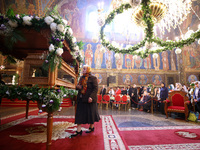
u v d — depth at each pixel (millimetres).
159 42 4051
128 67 14227
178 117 5473
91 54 14188
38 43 2617
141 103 7750
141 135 2912
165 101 5297
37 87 1986
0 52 2982
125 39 14727
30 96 1892
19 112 5504
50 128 1877
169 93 5559
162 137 2791
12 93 1905
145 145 2330
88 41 14461
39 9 12117
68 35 2336
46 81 2111
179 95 5312
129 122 4316
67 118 4488
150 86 10516
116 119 4789
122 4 3584
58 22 1972
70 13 14719
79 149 2021
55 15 2027
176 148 2219
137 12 4379
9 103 7652
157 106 7480
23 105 7617
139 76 14094
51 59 1910
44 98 1835
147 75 14180
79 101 2738
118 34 14891
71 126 3352
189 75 14266
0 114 4945
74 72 3930
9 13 1957
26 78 2201
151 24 3564
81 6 15133
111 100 8828
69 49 2740
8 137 2441
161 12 4180
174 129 3479
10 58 3270
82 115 2664
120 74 14008
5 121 3820
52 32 1979
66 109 7078
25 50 3062
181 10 5047
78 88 2742
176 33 15312
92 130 2971
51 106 1889
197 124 4184
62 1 13875
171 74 14320
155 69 14320
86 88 2725
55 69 2066
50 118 1896
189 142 2502
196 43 14703
